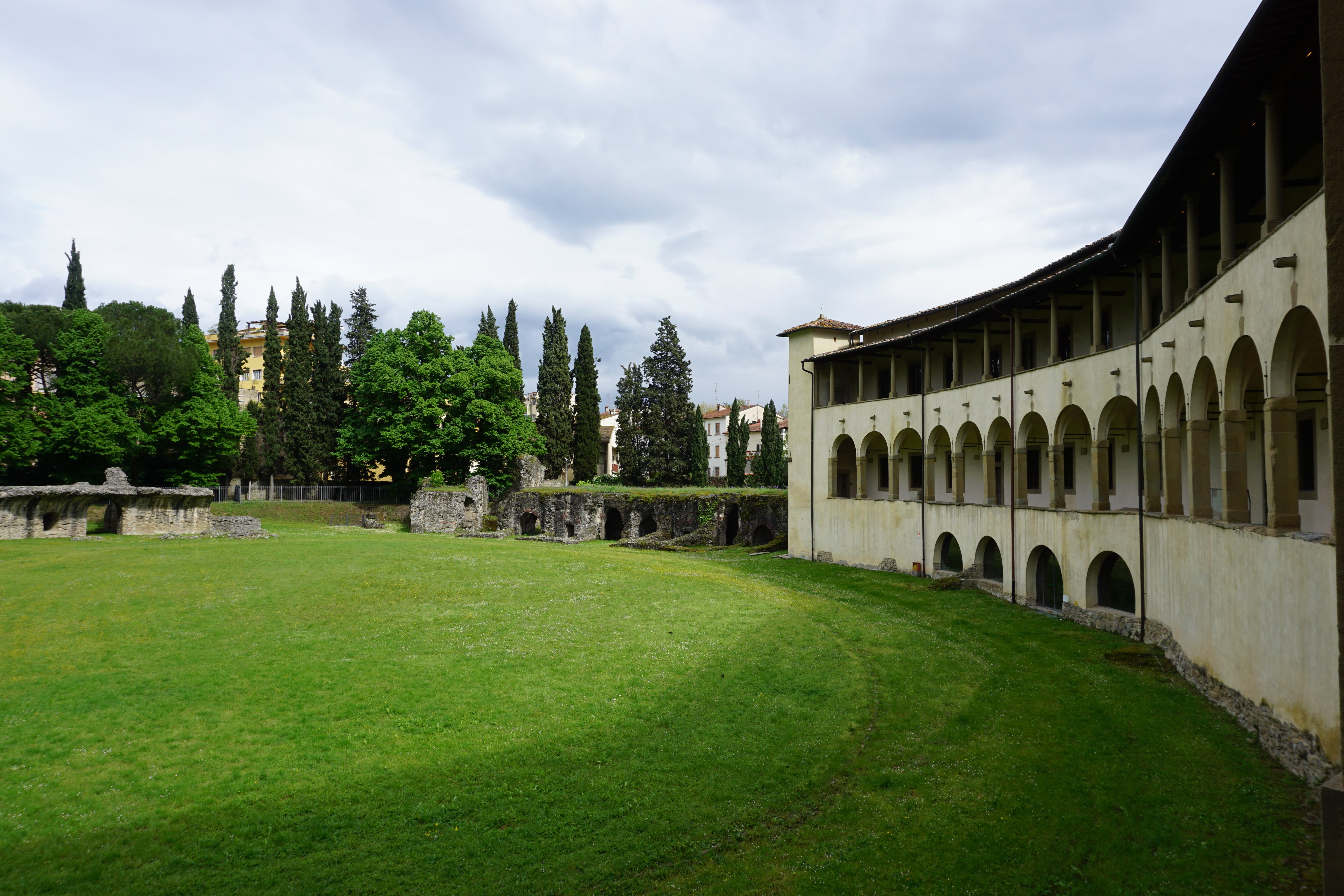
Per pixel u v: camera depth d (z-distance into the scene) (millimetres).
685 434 89188
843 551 45656
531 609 29453
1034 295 30797
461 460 76188
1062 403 29500
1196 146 17469
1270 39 13352
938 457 43906
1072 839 12234
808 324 49250
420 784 14750
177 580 32344
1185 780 13867
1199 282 20250
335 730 17281
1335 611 12477
